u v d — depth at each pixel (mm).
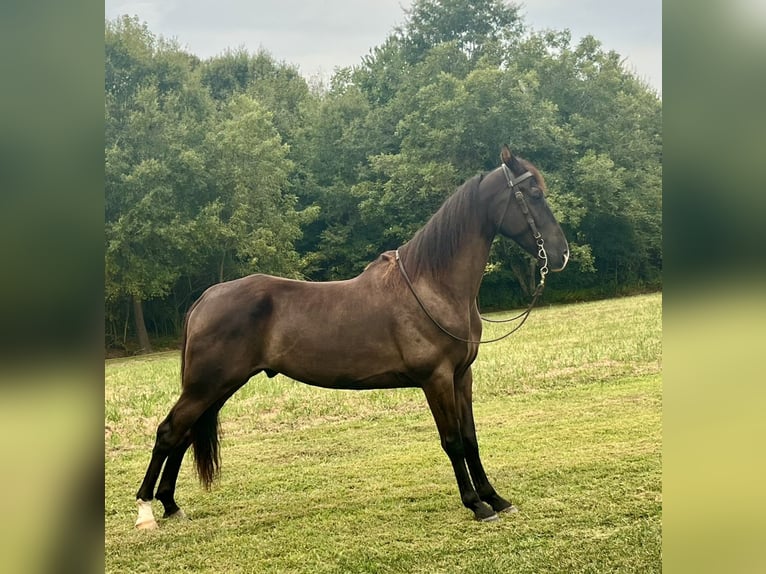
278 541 3732
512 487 4320
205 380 3770
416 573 3350
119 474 4938
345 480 4617
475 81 11297
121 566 3496
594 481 4348
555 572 3297
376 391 6695
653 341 7680
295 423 5938
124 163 11656
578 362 7172
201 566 3480
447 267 3771
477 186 3867
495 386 6637
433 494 4305
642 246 10984
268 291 3887
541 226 3824
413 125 11969
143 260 11547
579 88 11547
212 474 3887
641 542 3521
